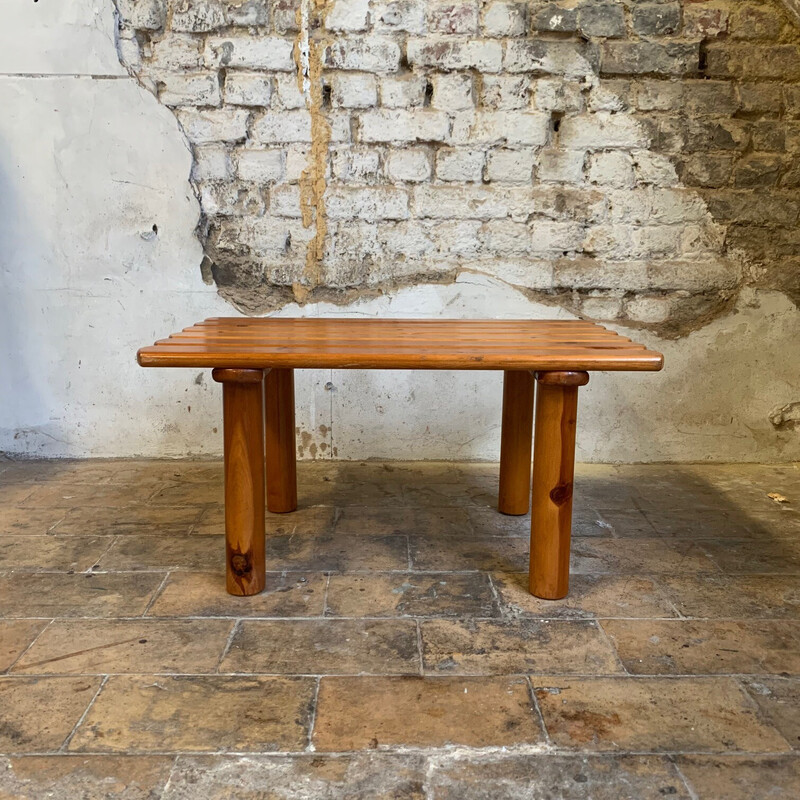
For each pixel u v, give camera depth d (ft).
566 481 6.52
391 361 6.01
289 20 9.59
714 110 9.92
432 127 9.86
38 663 5.60
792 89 9.91
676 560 7.66
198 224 10.14
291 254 10.23
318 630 6.15
